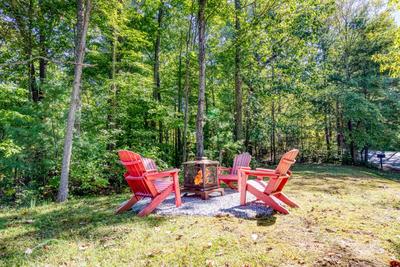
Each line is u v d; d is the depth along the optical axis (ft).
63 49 33.32
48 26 30.83
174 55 43.83
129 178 13.19
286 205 14.14
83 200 18.35
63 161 19.42
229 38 41.39
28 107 22.04
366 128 52.47
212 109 36.06
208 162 16.20
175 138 42.78
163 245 8.62
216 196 16.67
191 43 37.01
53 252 8.45
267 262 7.24
